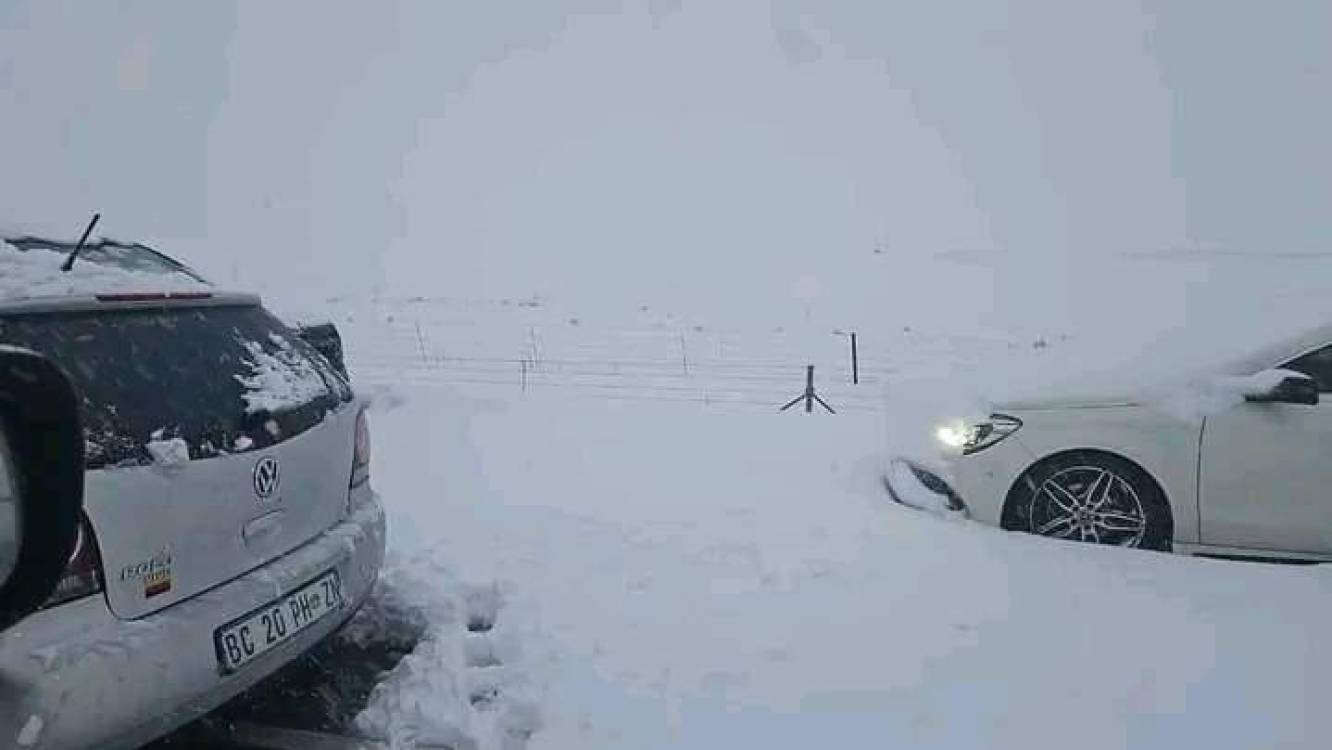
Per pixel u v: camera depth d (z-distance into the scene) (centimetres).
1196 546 475
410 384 1156
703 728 317
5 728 212
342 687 359
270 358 319
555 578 447
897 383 639
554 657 369
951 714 323
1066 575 442
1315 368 474
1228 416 468
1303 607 403
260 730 327
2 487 203
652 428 841
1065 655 364
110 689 230
